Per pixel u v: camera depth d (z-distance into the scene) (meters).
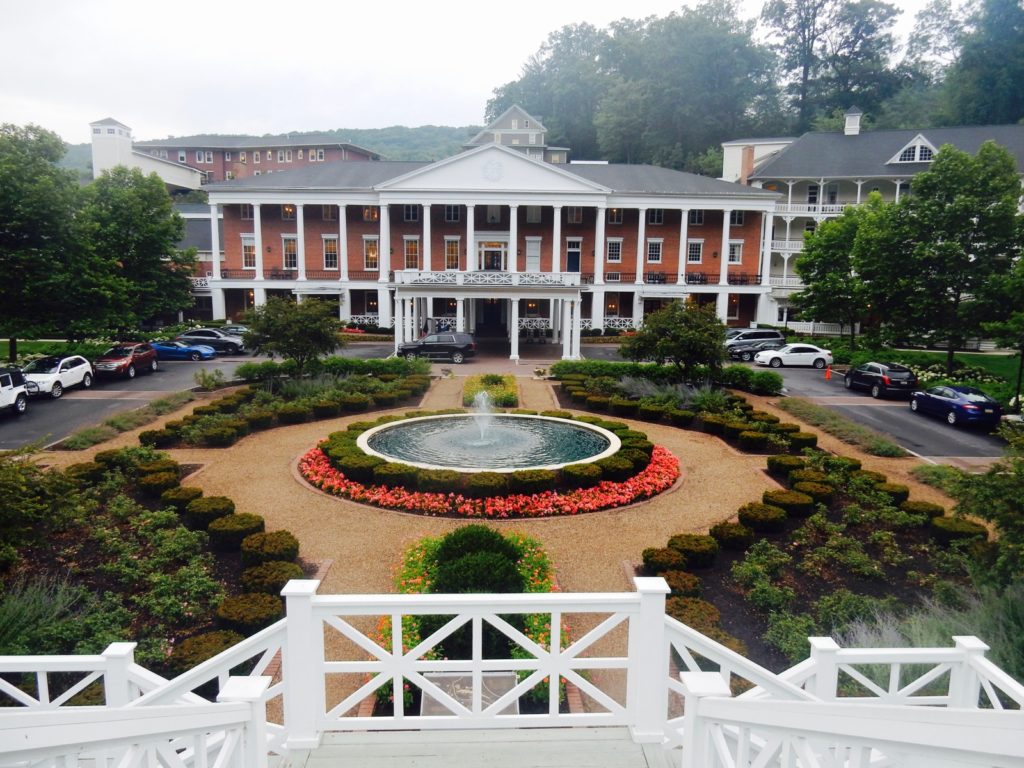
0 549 9.33
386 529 13.07
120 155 72.69
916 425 25.12
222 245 60.22
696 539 11.62
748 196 51.66
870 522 13.46
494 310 54.75
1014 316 26.12
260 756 4.20
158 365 37.72
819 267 43.47
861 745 2.70
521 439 19.16
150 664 8.14
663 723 5.27
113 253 35.97
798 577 11.17
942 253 32.25
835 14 88.25
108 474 15.20
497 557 7.95
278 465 17.72
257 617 8.91
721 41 81.94
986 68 68.81
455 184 50.31
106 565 10.79
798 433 20.50
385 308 52.00
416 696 7.36
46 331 28.48
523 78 111.75
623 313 55.28
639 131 85.81
